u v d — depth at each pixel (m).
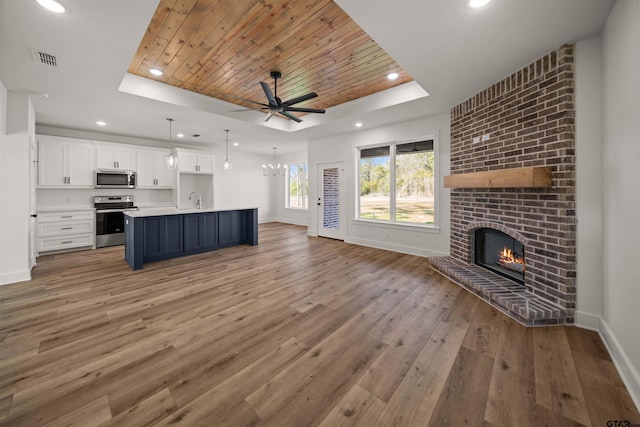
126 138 5.96
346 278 3.43
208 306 2.60
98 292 2.95
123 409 1.36
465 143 3.52
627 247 1.63
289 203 9.10
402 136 4.75
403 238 4.85
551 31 2.03
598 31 2.02
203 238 4.93
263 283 3.25
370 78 3.52
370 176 5.49
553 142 2.30
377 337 2.05
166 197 6.57
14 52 2.34
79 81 2.96
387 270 3.76
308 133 5.70
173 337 2.04
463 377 1.60
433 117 4.36
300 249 5.16
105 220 5.27
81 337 2.03
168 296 2.84
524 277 2.69
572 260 2.21
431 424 1.28
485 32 2.06
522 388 1.51
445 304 2.63
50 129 5.00
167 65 3.13
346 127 5.14
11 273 3.22
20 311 2.46
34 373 1.62
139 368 1.68
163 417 1.31
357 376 1.61
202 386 1.53
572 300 2.22
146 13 1.87
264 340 2.01
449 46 2.27
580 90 2.15
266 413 1.34
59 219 4.75
